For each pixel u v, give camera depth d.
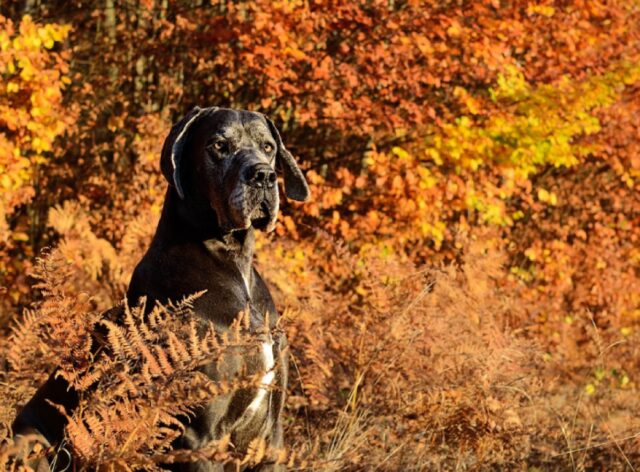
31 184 9.88
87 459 3.26
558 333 10.27
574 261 12.86
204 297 4.16
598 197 14.01
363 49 9.95
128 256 7.61
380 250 10.13
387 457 5.32
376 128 10.92
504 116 10.50
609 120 11.92
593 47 11.24
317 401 5.70
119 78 11.48
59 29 8.77
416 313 6.33
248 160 4.27
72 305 3.96
